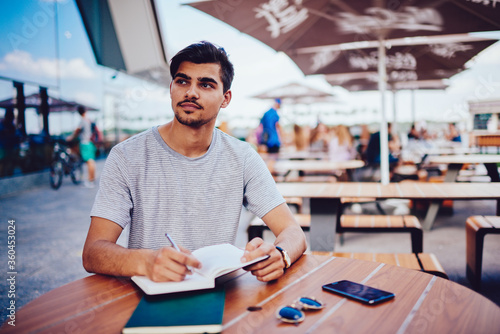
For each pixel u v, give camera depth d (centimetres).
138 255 107
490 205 650
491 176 577
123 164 138
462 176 686
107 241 122
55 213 614
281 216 150
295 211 471
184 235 140
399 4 370
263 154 806
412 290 101
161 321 79
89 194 829
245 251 117
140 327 77
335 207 296
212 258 111
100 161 1598
